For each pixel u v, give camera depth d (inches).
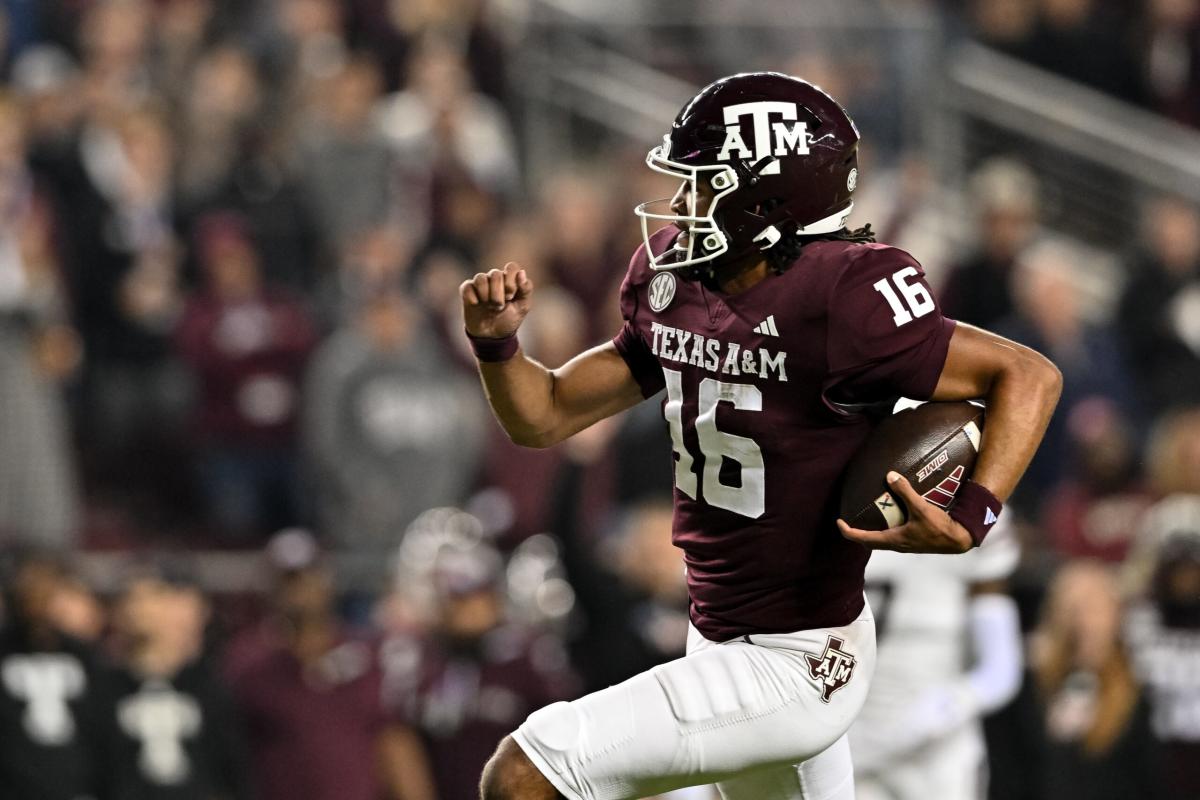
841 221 515.2
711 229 495.2
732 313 505.4
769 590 515.2
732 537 515.8
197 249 1369.3
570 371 546.0
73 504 1284.4
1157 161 1611.7
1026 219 1408.7
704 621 528.1
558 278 1423.5
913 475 485.1
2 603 1014.4
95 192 1325.0
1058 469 1332.4
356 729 1026.7
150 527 1301.7
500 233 1419.8
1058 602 1010.7
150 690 1001.5
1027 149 1630.2
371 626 1119.6
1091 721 992.9
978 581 824.9
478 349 530.9
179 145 1400.1
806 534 509.4
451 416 1270.9
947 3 1681.8
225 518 1291.8
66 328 1298.0
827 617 517.3
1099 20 1673.2
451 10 1558.8
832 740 518.6
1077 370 1349.7
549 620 1090.7
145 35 1451.8
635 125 1608.0
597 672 1036.5
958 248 1462.8
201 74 1429.6
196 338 1288.1
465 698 1019.9
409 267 1407.5
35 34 1434.5
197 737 1002.7
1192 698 1023.6
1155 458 1195.9
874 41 1612.9
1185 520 1051.9
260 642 1050.1
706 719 503.8
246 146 1417.3
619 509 1181.7
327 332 1358.3
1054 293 1357.0
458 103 1465.3
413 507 1251.8
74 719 988.6
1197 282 1459.2
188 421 1320.1
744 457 507.5
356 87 1434.5
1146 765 992.2
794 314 494.6
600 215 1457.9
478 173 1476.4
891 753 809.5
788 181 498.0
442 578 1025.5
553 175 1599.4
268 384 1290.6
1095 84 1656.0
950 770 813.9
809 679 511.8
